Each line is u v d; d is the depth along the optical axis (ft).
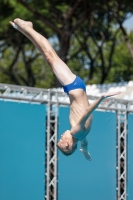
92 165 83.97
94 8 152.87
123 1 151.23
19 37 178.19
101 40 185.68
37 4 153.48
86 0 148.56
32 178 76.02
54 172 78.95
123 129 90.79
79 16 159.94
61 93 80.59
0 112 73.51
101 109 86.22
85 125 43.70
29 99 76.95
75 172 81.56
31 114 77.05
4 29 169.27
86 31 183.52
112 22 186.39
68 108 81.46
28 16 159.84
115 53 248.52
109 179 86.33
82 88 43.86
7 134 73.97
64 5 154.81
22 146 75.46
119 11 159.12
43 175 77.56
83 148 45.96
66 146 43.98
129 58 245.45
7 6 154.92
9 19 159.63
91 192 83.35
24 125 76.02
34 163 76.54
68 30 148.97
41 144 77.82
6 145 73.67
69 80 43.73
